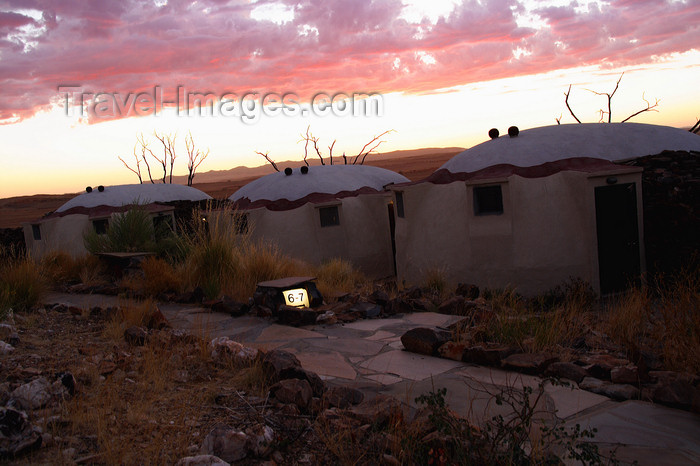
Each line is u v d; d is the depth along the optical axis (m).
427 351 5.27
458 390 4.14
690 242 10.73
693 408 3.67
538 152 13.05
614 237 11.53
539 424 3.43
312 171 19.30
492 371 4.70
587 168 11.87
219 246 9.03
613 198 11.54
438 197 13.35
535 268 11.72
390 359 5.12
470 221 12.41
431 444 2.98
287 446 3.14
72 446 2.91
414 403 3.82
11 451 2.72
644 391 4.01
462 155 14.51
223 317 7.11
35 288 7.10
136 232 12.09
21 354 4.49
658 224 11.23
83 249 18.98
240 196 19.53
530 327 5.52
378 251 17.77
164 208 19.73
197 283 8.69
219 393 3.91
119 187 23.36
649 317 5.57
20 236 21.47
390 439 3.03
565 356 4.93
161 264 9.33
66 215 19.97
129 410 3.40
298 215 17.17
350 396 3.86
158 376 4.06
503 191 11.98
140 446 2.97
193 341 5.25
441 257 12.98
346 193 17.77
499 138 14.52
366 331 6.32
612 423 3.49
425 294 9.09
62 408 3.32
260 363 4.36
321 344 5.72
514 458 2.80
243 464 2.92
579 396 4.00
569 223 11.70
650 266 11.41
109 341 5.14
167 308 7.79
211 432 3.03
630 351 5.05
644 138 13.35
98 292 8.98
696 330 4.65
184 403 3.56
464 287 9.47
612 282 11.47
